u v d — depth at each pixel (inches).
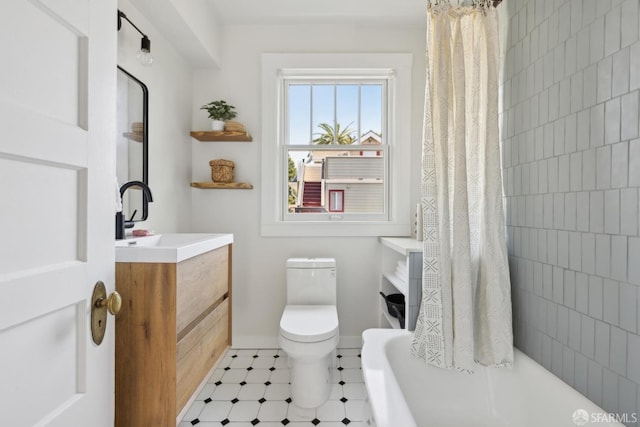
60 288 21.8
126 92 63.7
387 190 99.3
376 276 97.0
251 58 95.8
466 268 53.6
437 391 53.8
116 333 43.5
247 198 96.7
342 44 95.2
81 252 24.4
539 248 51.8
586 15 42.3
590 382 42.2
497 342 52.4
